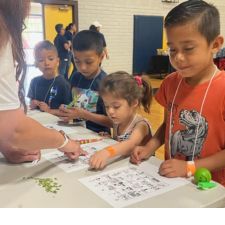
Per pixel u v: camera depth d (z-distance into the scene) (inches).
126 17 244.7
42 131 32.7
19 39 29.2
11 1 27.0
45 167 35.6
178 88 42.4
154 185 30.5
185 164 33.1
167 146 43.3
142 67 266.1
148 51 265.4
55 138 34.4
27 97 78.7
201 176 30.5
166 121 44.6
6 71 26.2
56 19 200.5
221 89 37.9
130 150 39.8
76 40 61.9
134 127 47.1
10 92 26.7
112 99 46.8
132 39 253.4
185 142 40.9
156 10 259.4
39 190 30.1
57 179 32.4
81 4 218.8
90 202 27.6
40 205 27.4
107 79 48.6
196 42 35.0
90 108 61.8
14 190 30.2
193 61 35.8
